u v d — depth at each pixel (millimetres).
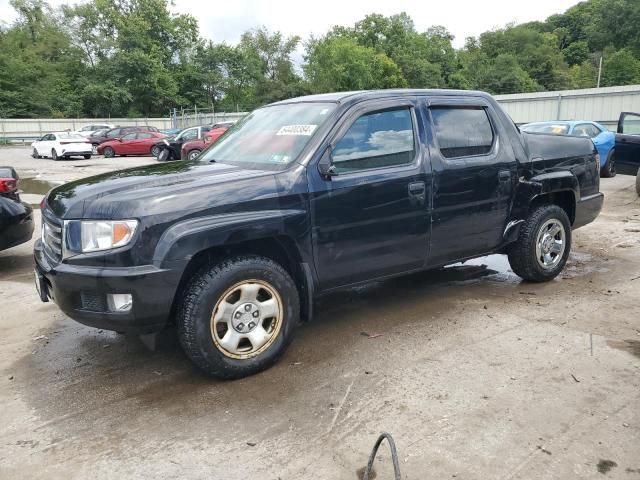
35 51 61500
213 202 3408
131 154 28250
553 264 5395
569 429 2941
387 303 5012
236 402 3330
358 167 3980
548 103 26406
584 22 114250
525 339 4117
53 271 3385
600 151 13328
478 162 4598
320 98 4367
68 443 2971
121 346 4250
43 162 25609
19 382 3699
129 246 3219
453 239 4559
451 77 76062
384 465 2688
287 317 3727
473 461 2691
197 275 3449
